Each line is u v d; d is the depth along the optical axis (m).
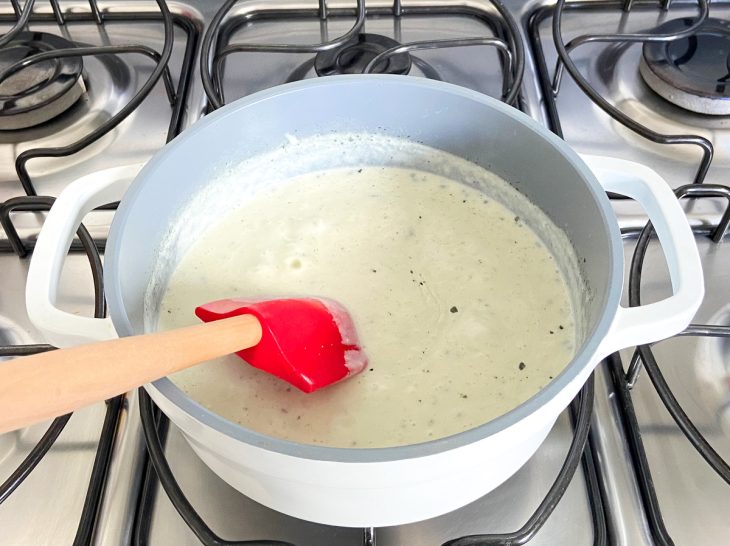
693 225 0.66
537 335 0.57
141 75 0.81
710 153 0.66
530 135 0.55
